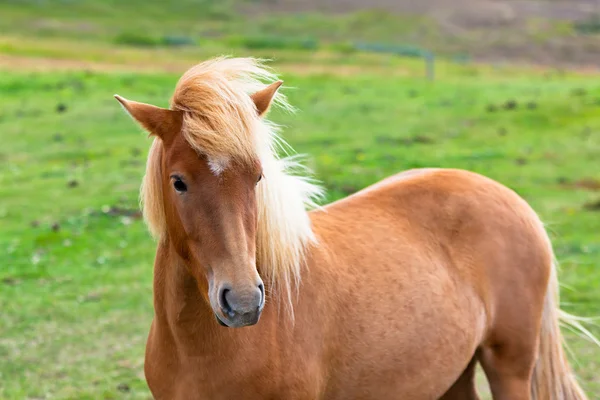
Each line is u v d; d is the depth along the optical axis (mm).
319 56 47219
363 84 34125
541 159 19344
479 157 19375
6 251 11812
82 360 8039
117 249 12047
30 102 25984
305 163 17750
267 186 4062
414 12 69375
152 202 4184
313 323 4320
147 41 48531
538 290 5211
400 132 22734
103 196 15156
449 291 4867
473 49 57938
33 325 8992
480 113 25875
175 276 4129
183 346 4180
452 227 5102
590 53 56500
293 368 4230
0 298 9844
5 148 19812
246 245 3697
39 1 62406
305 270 4371
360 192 5406
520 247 5184
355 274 4586
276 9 71438
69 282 10562
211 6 70062
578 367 7719
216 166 3674
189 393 4219
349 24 65875
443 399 5539
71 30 52969
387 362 4574
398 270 4730
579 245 12102
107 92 28141
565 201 15250
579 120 24406
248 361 4113
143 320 9219
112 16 61844
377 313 4543
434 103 28250
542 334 5336
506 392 5180
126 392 7297
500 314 5121
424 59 50000
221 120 3674
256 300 3582
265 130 3871
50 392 7281
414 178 5352
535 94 30594
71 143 20516
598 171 18109
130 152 19484
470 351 4980
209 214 3703
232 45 50000
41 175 17031
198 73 3939
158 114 3854
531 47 58250
